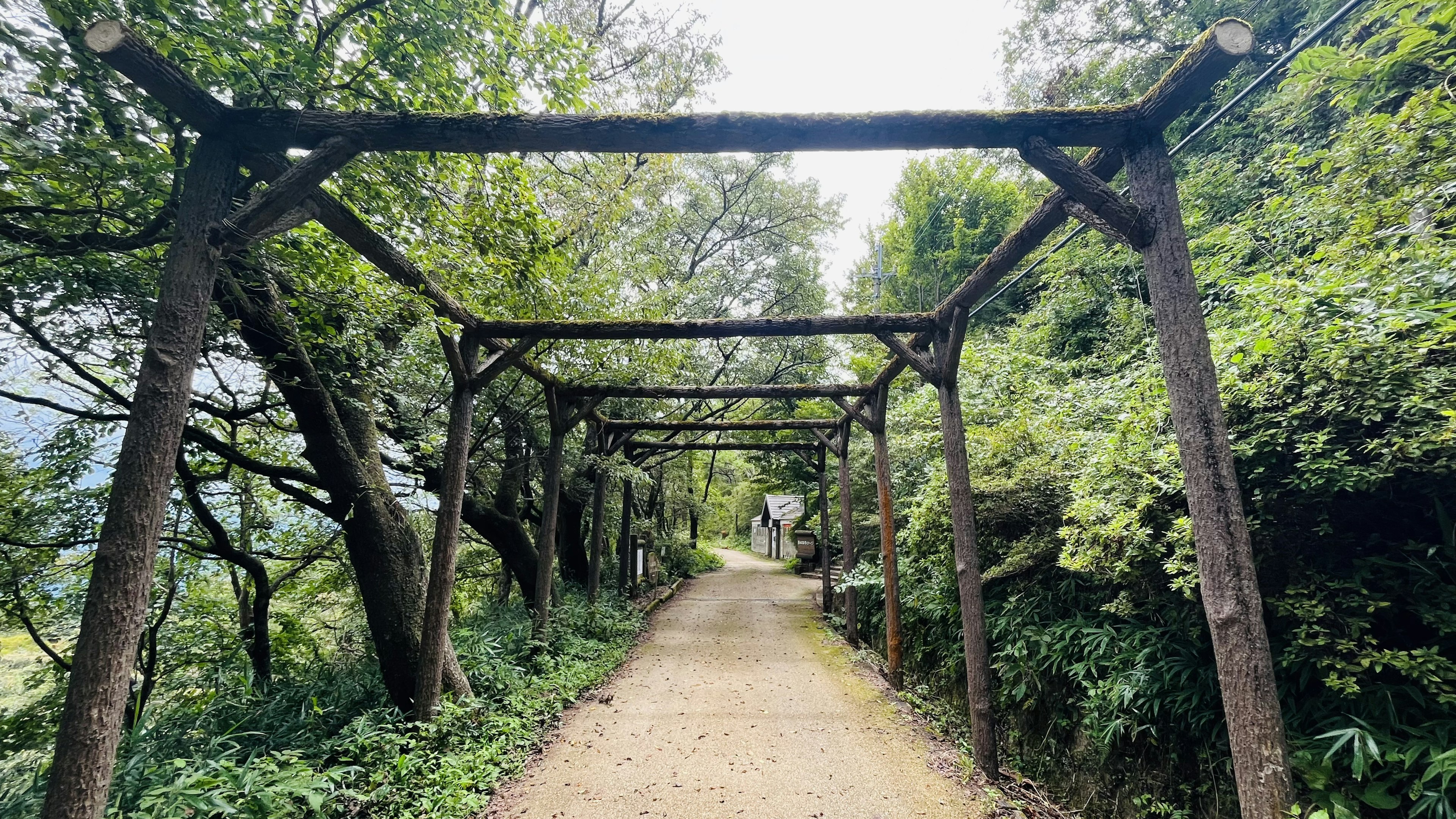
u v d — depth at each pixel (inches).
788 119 88.8
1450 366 70.0
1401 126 98.0
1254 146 219.6
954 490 143.8
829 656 246.5
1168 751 100.4
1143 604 110.3
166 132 98.1
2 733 174.1
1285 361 82.0
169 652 206.7
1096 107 86.4
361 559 166.4
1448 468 65.8
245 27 87.0
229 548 198.1
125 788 96.6
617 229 310.0
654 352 245.8
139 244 102.3
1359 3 92.2
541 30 112.2
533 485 344.8
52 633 201.5
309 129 87.1
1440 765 61.7
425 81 106.3
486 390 241.3
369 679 174.7
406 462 211.8
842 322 156.3
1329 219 114.3
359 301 130.6
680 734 154.0
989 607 165.2
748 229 511.5
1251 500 85.8
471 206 130.9
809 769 132.4
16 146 76.0
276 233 88.4
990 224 469.4
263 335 140.9
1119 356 207.5
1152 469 100.4
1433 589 71.1
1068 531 110.7
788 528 791.7
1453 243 87.0
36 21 78.6
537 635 220.8
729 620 330.6
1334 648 75.2
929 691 186.4
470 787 118.0
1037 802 121.0
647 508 502.6
